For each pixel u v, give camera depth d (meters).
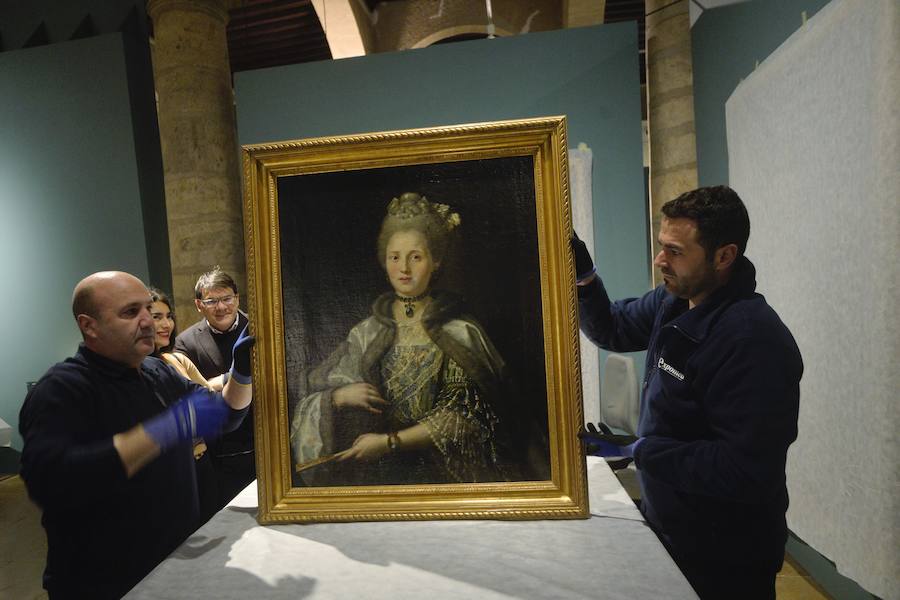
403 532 1.25
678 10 3.54
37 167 4.29
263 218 1.31
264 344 1.32
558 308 1.25
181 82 3.86
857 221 1.77
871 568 1.74
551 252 1.25
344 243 1.32
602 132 3.56
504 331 1.30
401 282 1.32
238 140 4.23
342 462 1.33
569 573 1.05
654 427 1.36
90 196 4.25
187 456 1.53
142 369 1.58
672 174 3.62
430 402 1.31
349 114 3.74
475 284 1.30
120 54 4.11
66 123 4.22
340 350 1.33
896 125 1.52
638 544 1.16
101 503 1.33
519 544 1.17
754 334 1.16
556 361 1.26
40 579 2.72
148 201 4.29
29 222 4.33
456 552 1.15
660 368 1.35
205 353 2.53
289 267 1.33
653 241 3.80
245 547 1.21
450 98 3.65
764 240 2.50
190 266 3.95
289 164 1.31
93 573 1.32
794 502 2.30
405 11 6.42
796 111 2.16
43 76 4.22
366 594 1.01
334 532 1.27
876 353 1.65
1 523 3.46
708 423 1.24
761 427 1.10
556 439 1.28
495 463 1.30
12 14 4.64
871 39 1.63
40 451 1.17
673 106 3.59
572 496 1.27
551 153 1.24
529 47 3.57
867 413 1.74
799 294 2.17
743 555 1.26
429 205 1.30
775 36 2.39
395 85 3.69
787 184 2.25
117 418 1.38
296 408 1.34
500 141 1.26
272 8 5.75
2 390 4.52
